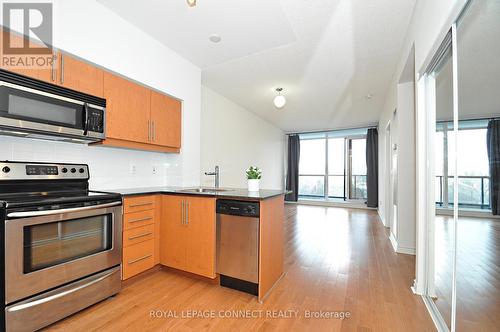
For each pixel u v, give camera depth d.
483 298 1.28
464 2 1.28
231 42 2.68
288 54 2.94
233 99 4.81
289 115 6.04
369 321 1.72
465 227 1.42
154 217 2.49
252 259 2.04
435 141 1.97
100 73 2.15
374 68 3.30
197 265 2.31
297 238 3.88
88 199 1.81
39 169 1.89
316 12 2.16
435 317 1.73
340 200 7.68
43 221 1.57
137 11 2.20
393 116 3.73
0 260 1.42
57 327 1.62
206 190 2.73
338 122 6.71
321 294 2.10
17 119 1.61
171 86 2.86
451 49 1.61
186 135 3.10
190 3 1.40
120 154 2.68
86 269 1.81
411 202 3.15
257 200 2.02
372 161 6.98
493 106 1.19
